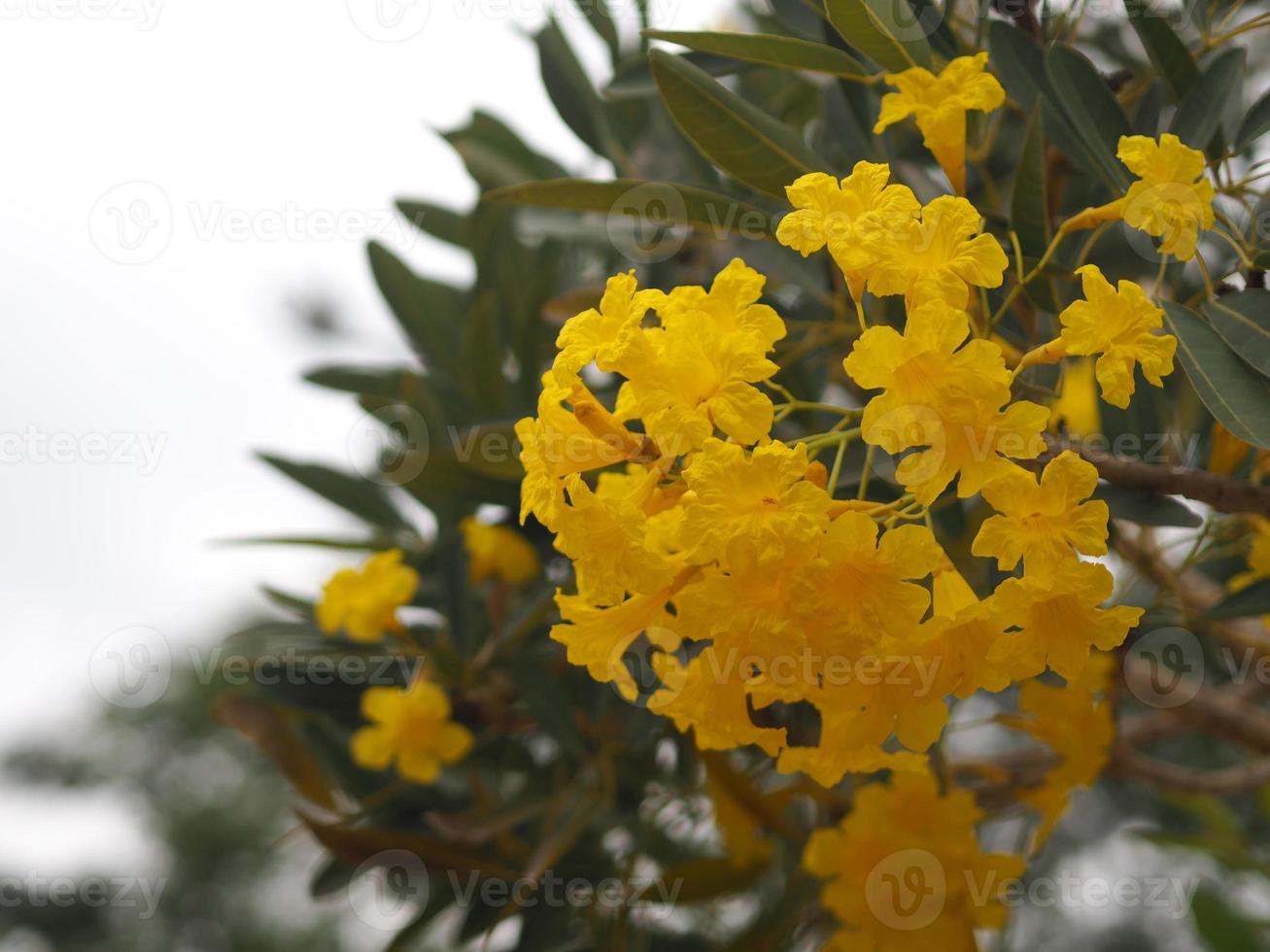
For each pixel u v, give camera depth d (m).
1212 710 0.80
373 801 0.84
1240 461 0.67
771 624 0.55
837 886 0.70
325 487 0.89
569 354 0.58
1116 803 0.99
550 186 0.66
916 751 0.58
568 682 0.83
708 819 0.82
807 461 0.55
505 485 0.76
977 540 0.56
